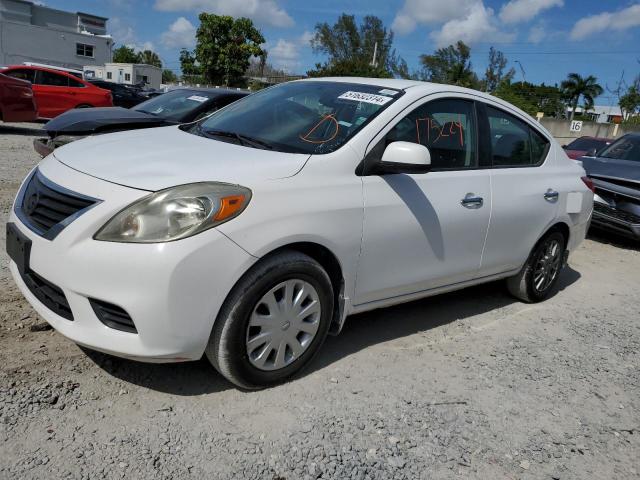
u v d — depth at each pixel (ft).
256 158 10.19
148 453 8.34
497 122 14.20
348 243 10.49
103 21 184.34
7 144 36.58
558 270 16.96
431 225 11.98
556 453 9.62
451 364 12.22
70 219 8.85
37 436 8.37
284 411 9.73
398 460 8.90
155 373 10.33
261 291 9.42
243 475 8.17
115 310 8.70
